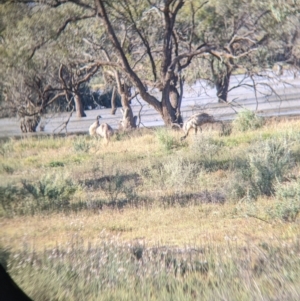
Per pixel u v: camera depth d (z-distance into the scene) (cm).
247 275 2672
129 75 11794
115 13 12912
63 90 13062
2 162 8069
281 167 5322
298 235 3494
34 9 11725
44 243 3684
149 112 17900
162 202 4944
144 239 3766
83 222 4319
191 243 3538
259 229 3819
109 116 17525
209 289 2595
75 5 11850
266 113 14225
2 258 3069
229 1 12838
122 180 5834
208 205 4762
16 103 13288
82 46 12775
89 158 8062
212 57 14825
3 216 4625
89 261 2942
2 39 11875
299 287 2536
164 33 12188
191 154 7200
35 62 12406
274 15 12038
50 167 7706
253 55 13375
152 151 8281
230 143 8194
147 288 2609
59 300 2562
